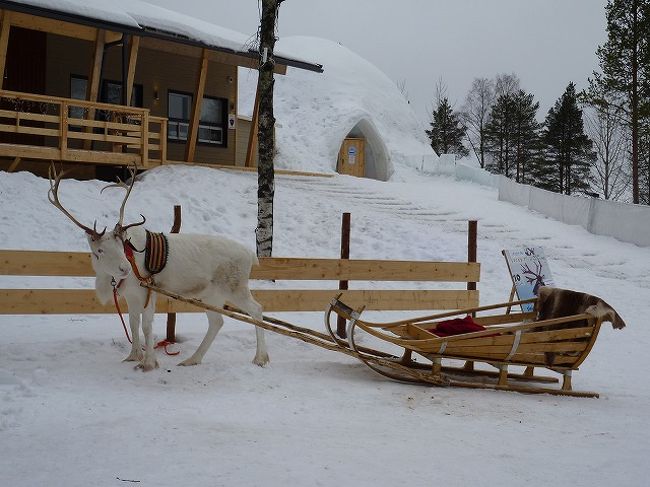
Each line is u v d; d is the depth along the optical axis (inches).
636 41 1238.3
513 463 195.2
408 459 193.3
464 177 1462.8
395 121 1656.0
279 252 606.9
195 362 300.2
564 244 817.5
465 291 421.4
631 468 194.2
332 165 1316.4
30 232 510.0
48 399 238.4
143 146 716.7
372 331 294.8
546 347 299.9
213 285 300.7
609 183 2245.3
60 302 320.5
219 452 190.5
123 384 265.7
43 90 767.1
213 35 830.5
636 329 489.4
